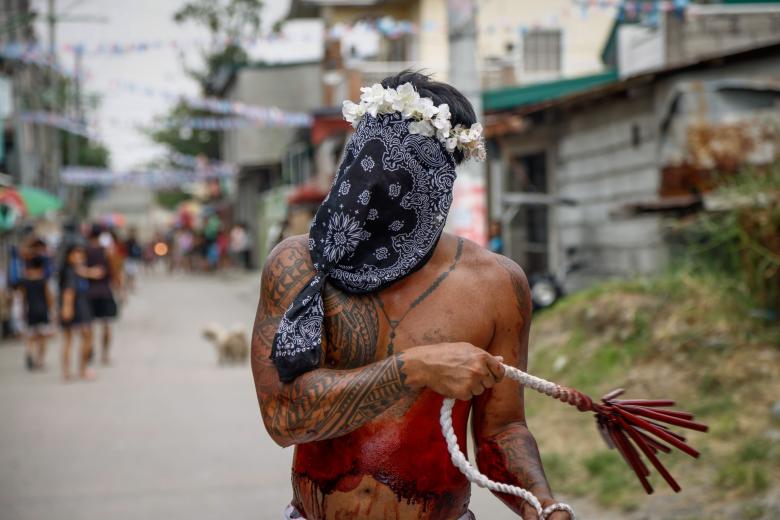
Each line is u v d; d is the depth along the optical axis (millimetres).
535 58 19906
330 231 2006
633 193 11820
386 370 1877
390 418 2053
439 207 2047
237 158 34531
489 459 2178
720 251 8055
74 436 7699
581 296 9078
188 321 18219
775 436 5465
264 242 35969
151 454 7020
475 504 5715
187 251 41875
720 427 5809
